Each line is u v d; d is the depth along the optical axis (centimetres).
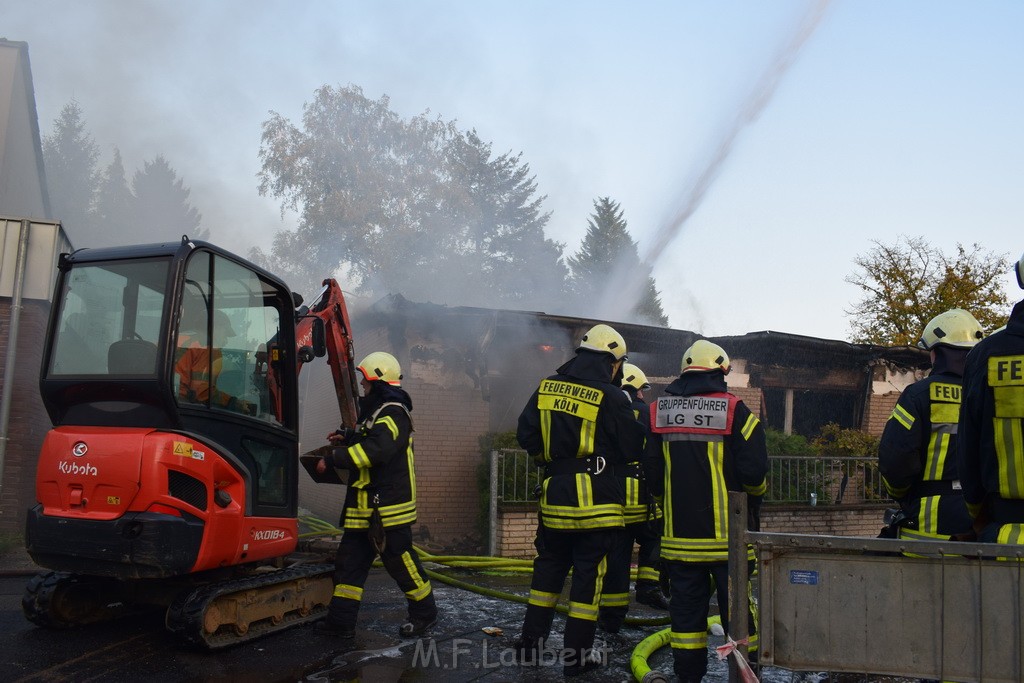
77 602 536
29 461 933
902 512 418
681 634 428
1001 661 266
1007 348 289
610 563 578
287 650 505
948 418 389
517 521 948
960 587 271
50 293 934
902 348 1330
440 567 866
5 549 803
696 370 452
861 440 1250
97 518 463
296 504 582
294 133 3700
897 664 274
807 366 1313
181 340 490
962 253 2442
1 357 904
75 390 491
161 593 528
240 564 533
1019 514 285
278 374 580
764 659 283
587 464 480
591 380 489
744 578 285
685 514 434
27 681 428
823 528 1106
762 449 431
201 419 493
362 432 535
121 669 452
